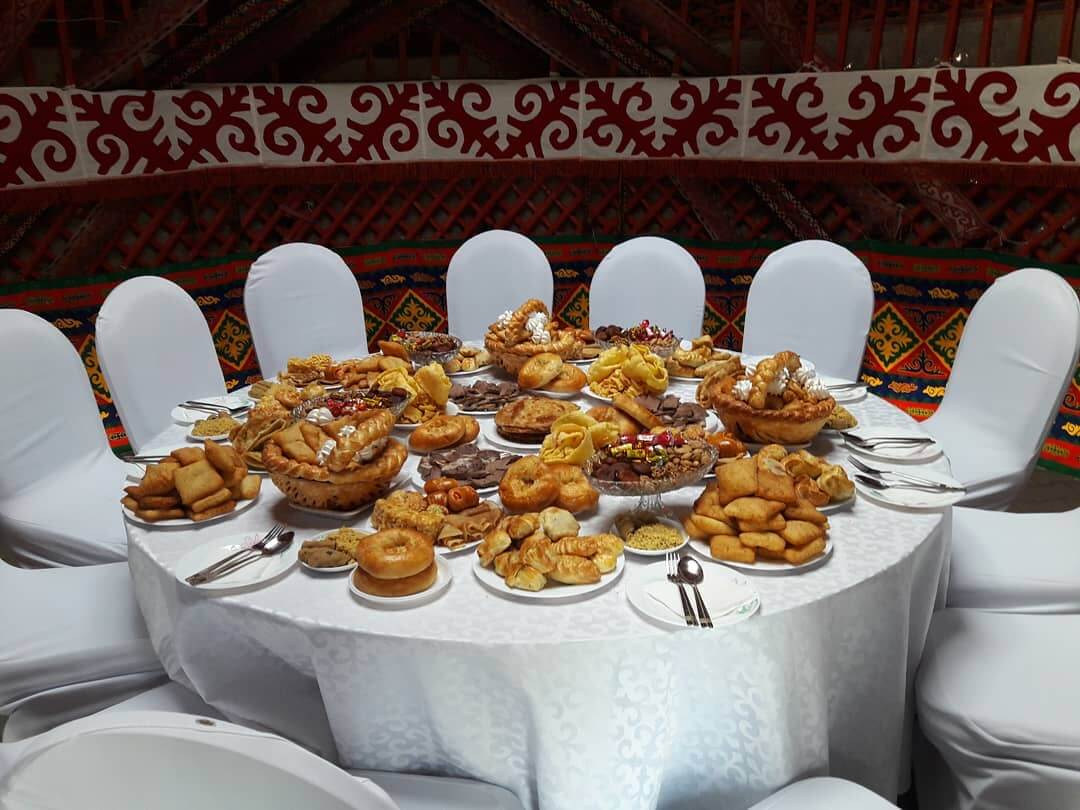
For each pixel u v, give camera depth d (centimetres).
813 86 385
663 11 407
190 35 401
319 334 312
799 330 290
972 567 189
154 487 160
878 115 374
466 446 179
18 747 131
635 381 212
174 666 153
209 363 280
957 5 353
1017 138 343
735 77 399
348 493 155
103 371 245
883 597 136
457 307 333
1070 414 360
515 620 125
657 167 424
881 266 401
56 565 217
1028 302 232
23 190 357
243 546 147
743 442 182
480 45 446
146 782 82
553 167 434
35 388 231
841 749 144
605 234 454
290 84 412
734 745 130
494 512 151
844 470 171
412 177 436
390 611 128
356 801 82
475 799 127
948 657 159
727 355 239
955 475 226
